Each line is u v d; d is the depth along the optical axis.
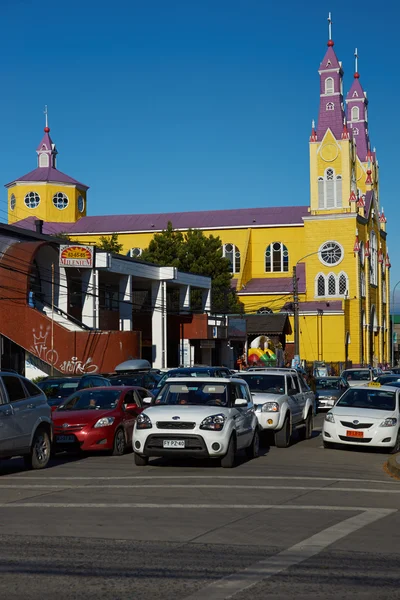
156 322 49.41
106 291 46.16
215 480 14.24
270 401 20.91
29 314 38.94
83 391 20.06
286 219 83.75
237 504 11.63
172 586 7.12
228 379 17.22
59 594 6.83
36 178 83.62
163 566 7.84
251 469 16.11
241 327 64.06
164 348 49.44
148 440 15.72
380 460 18.80
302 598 6.81
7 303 38.47
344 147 79.50
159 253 70.19
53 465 16.69
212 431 15.56
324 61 80.75
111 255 43.50
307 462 17.86
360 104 91.50
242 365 59.41
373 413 20.47
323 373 62.94
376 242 89.56
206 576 7.49
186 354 54.19
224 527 9.88
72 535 9.30
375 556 8.45
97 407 19.36
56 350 39.25
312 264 79.69
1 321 38.31
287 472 15.78
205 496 12.34
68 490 12.89
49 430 16.27
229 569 7.77
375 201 89.44
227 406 16.56
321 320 76.56
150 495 12.39
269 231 83.62
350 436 20.19
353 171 81.88
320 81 81.12
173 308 58.47
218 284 70.50
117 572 7.59
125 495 12.38
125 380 28.12
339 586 7.21
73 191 85.19
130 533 9.45
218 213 86.69
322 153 80.12
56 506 11.32
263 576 7.52
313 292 79.25
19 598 6.70
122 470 15.70
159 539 9.12
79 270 42.78
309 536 9.42
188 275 54.84
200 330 54.09
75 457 18.41
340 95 81.12
